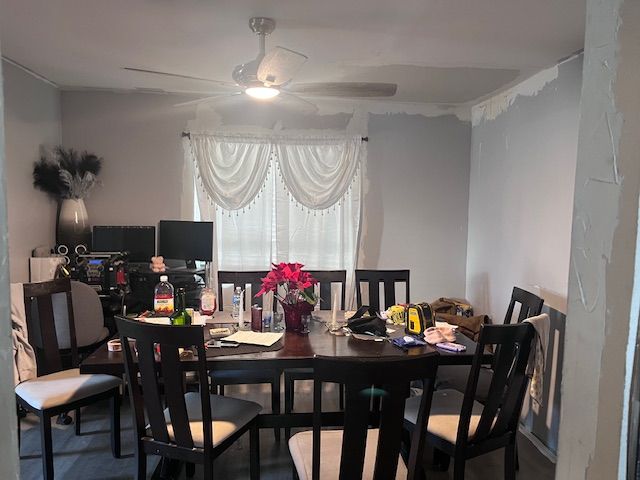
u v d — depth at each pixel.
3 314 0.62
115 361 2.10
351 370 1.50
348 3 2.12
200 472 2.47
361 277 3.40
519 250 3.40
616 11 0.69
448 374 2.76
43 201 3.64
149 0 2.14
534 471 2.55
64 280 2.78
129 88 3.85
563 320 2.73
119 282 3.61
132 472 2.46
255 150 4.09
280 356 2.15
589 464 0.74
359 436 1.57
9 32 2.59
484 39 2.54
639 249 0.66
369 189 4.27
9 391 0.64
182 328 1.79
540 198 3.12
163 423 1.93
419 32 2.46
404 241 4.33
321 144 4.15
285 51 2.12
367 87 2.86
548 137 3.03
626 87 0.67
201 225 3.84
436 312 3.99
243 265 4.15
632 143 0.67
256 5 2.17
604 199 0.71
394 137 4.25
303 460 1.84
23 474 2.42
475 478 2.48
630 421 0.69
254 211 4.14
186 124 4.04
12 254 3.18
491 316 3.86
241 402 2.29
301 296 2.58
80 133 3.95
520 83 3.39
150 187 4.05
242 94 2.98
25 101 3.34
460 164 4.32
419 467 1.72
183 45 2.77
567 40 2.53
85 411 3.13
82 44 2.78
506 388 2.20
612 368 0.70
